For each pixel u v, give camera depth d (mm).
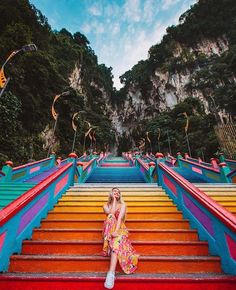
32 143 18219
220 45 57406
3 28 22062
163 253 2787
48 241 2816
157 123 45844
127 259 2332
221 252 2502
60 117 28953
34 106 20766
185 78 55344
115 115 72375
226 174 7508
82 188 5512
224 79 44406
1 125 12812
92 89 57500
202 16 62281
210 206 2779
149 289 2141
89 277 2172
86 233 3135
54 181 4301
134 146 61500
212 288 2121
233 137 16156
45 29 34188
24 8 25891
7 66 18234
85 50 59625
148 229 3219
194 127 37125
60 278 2164
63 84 30219
